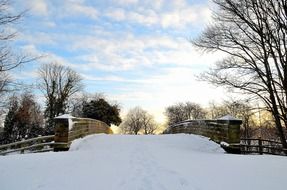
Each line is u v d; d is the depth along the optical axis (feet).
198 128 56.39
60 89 172.14
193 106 277.23
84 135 52.16
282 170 24.31
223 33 61.87
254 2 55.77
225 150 40.37
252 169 24.98
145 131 316.60
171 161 29.27
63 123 39.34
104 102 175.73
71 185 19.58
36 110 165.89
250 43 60.23
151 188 18.84
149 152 35.94
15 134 129.70
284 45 53.93
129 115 318.24
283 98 56.44
